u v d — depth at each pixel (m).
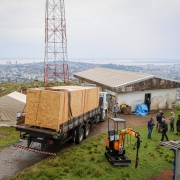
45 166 12.00
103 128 20.89
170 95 30.83
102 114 22.77
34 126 13.90
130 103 28.03
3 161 12.92
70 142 16.50
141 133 19.61
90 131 19.78
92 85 23.59
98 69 45.78
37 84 46.22
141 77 28.92
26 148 13.44
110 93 28.23
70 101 14.40
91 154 14.05
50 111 13.25
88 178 11.02
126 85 26.83
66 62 42.25
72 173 11.42
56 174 11.06
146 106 27.77
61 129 13.50
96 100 19.95
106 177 11.23
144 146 16.00
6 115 20.41
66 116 14.13
